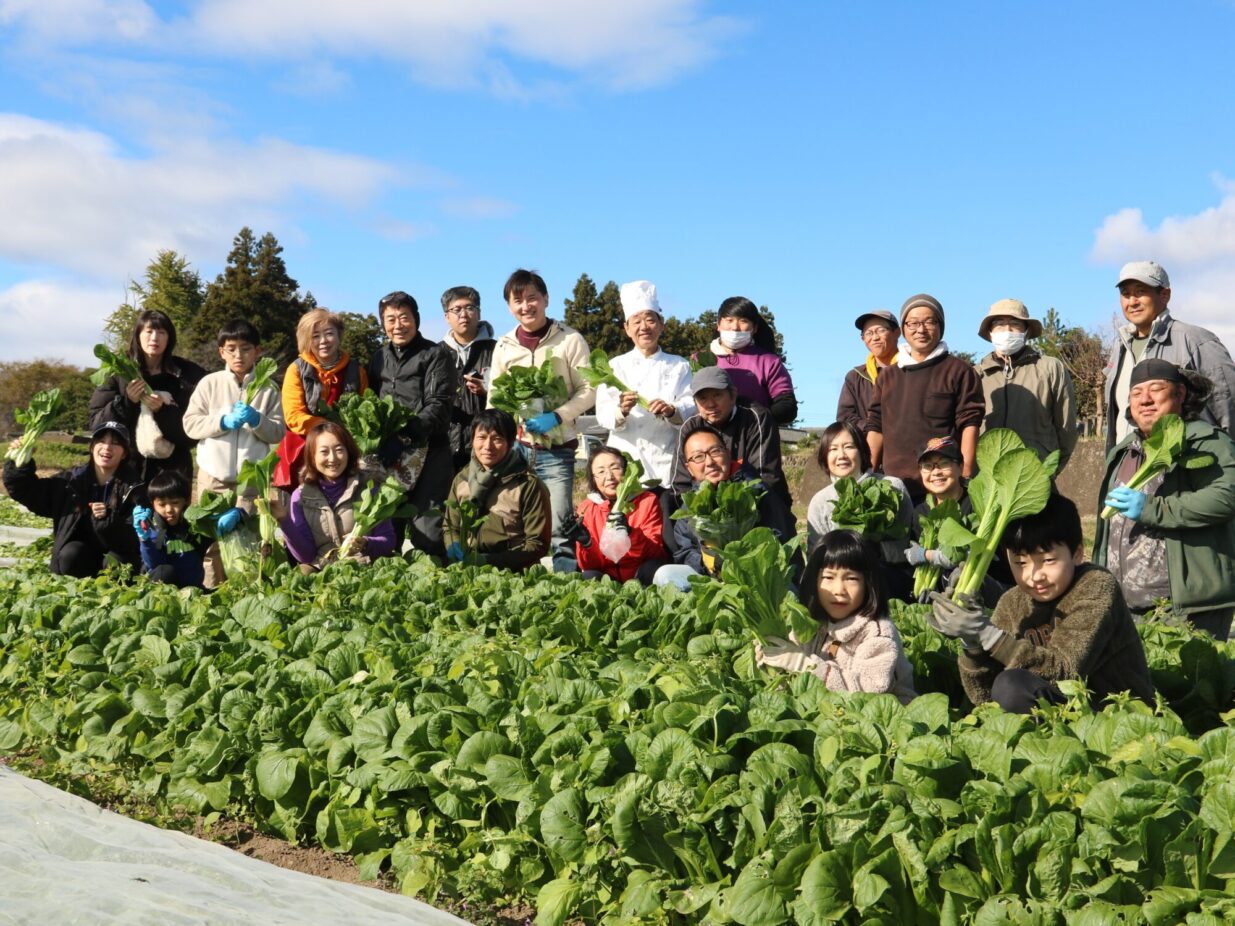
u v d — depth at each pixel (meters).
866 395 9.45
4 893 3.22
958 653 5.59
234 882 3.60
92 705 5.21
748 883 3.28
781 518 7.56
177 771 4.75
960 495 7.51
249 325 9.62
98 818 4.17
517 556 8.56
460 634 5.82
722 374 7.79
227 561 8.09
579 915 3.74
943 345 8.60
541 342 9.40
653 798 3.66
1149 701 4.79
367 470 8.72
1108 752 3.68
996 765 3.48
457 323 9.84
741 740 3.86
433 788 4.13
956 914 3.12
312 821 4.53
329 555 8.32
